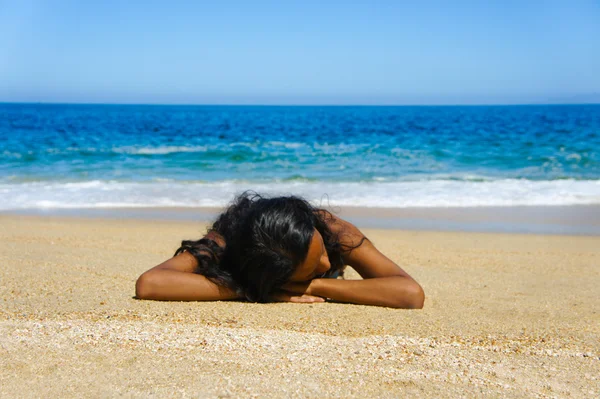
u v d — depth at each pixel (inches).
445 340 103.2
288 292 130.2
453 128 1180.5
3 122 1336.1
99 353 92.9
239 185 483.5
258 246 116.6
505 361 92.5
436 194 423.2
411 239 268.5
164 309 121.0
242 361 90.0
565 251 239.0
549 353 96.8
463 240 266.2
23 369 85.9
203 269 129.6
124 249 225.3
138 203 381.4
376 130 1175.6
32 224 297.6
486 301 145.1
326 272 134.1
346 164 652.7
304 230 115.6
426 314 124.0
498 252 234.5
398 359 92.4
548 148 777.6
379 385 81.6
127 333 102.9
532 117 1744.6
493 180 514.6
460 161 671.8
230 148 818.2
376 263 132.9
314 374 85.2
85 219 319.0
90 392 77.9
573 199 398.6
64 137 941.2
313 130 1206.9
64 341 98.4
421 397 77.7
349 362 90.5
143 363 88.7
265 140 968.3
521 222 319.6
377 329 109.8
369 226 306.7
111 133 1056.2
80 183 479.8
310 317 117.1
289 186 478.0
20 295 135.5
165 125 1352.1
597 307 139.2
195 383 81.0
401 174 567.5
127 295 136.5
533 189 446.6
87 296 135.3
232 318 114.6
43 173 552.7
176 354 92.8
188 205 375.6
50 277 159.0
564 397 78.4
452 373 86.6
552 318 124.6
